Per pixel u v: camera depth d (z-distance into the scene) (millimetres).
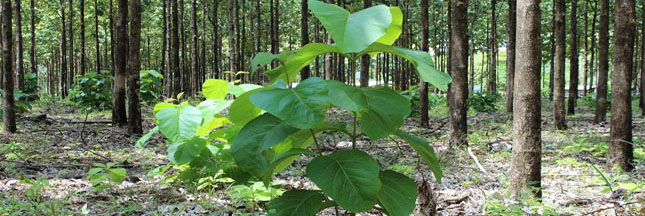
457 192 5242
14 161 6207
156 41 33938
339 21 1947
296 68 2484
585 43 24719
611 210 4395
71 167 6434
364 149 8492
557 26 12102
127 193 4707
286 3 27156
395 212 2236
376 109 2152
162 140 9117
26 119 12555
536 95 4855
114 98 11391
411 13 25234
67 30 28609
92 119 13562
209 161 4195
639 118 16453
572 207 4402
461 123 8578
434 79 2152
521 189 4906
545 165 7031
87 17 25859
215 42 23250
